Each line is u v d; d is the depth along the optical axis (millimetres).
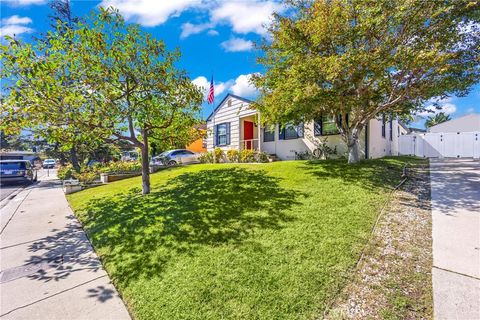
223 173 8453
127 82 6262
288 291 2562
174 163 16172
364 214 4289
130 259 3631
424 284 2555
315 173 7203
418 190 5578
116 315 2533
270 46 7723
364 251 3193
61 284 3176
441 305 2264
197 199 5789
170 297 2674
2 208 7902
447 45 5668
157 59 6562
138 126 6852
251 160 12562
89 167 15820
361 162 8562
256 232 3906
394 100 7227
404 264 2900
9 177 14016
